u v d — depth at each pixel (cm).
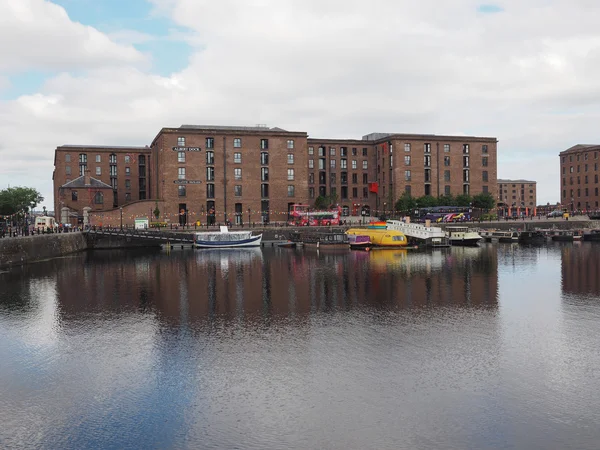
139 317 3797
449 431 2020
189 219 12312
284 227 11956
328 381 2497
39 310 4066
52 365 2758
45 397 2355
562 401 2269
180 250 10000
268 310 4009
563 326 3491
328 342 3112
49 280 5666
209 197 12488
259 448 1916
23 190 17125
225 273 6275
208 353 2920
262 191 12975
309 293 4781
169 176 12188
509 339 3180
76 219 12575
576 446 1911
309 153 15162
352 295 4662
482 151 14962
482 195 14338
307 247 10556
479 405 2234
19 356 2909
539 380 2503
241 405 2250
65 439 1991
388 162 14700
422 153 14488
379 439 1964
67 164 14738
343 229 12031
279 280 5638
